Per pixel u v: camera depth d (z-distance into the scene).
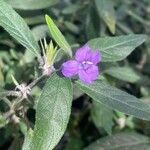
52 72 0.16
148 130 0.28
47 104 0.15
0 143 0.25
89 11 0.27
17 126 0.20
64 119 0.15
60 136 0.15
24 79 0.22
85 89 0.16
